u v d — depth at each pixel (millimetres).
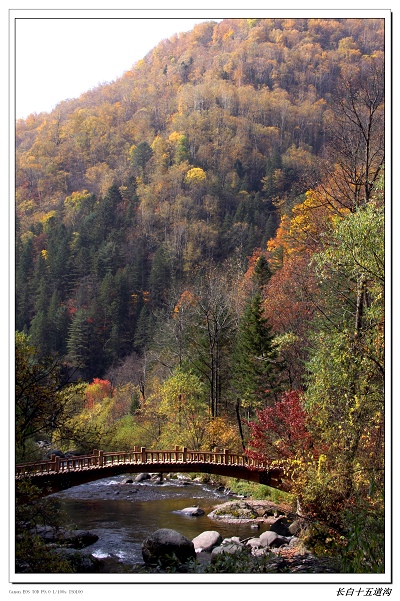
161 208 80062
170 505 25938
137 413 43500
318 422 15859
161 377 46438
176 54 106188
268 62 87812
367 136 18641
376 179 17438
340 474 14695
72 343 54250
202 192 81688
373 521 11352
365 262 14070
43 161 84625
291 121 76875
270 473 22094
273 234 64438
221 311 38125
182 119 93250
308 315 30344
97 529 21188
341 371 15117
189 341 42688
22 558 11500
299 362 28094
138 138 95250
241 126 85625
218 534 19281
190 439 33719
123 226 77312
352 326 17688
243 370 32125
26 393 14328
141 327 58656
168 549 16938
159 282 66062
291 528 19656
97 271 66688
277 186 69625
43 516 12602
